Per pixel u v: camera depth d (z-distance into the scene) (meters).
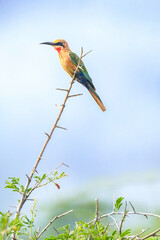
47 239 5.47
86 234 5.43
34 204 5.71
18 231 5.43
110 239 5.38
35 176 6.02
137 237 5.44
